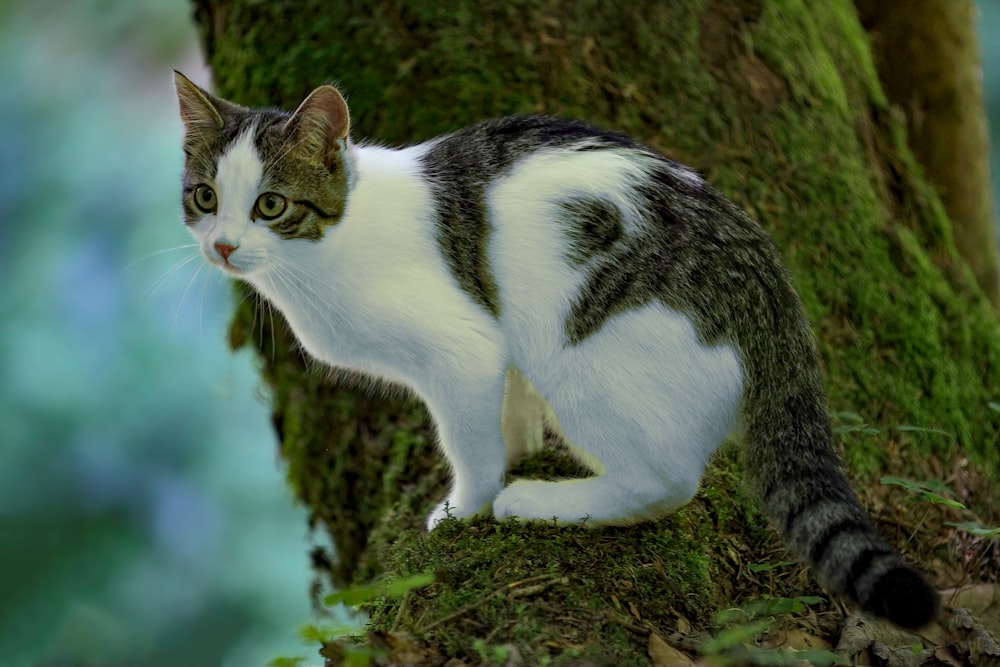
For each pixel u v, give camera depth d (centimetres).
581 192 336
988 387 459
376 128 440
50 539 631
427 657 286
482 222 339
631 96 440
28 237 677
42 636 623
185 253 652
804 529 315
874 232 454
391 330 336
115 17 740
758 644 313
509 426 394
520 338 341
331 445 454
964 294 477
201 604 655
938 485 381
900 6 508
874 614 290
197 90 342
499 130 358
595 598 309
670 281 329
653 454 331
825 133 455
